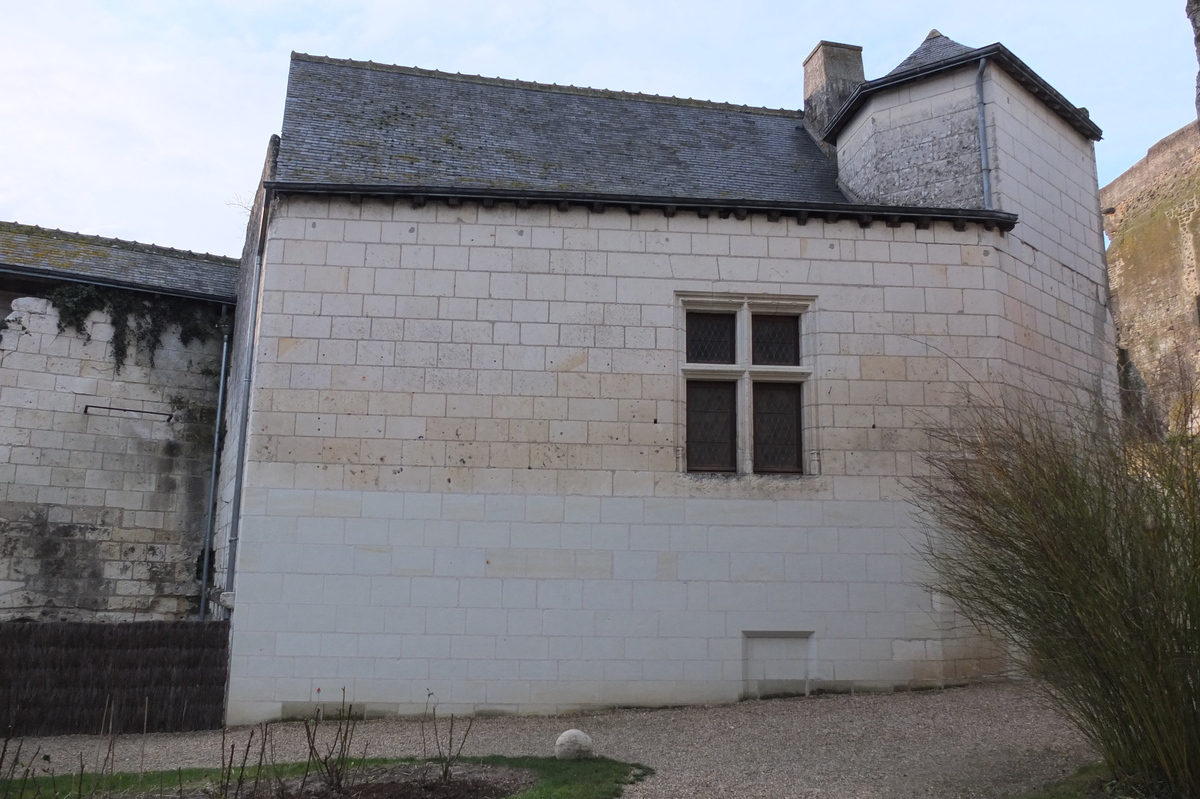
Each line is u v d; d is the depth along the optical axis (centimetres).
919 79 1190
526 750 761
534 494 953
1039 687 648
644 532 959
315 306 970
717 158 1324
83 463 1291
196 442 1381
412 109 1248
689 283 1015
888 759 687
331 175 1030
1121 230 2694
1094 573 528
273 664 901
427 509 941
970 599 638
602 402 979
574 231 1012
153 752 786
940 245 1049
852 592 968
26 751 782
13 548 1227
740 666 945
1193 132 2480
